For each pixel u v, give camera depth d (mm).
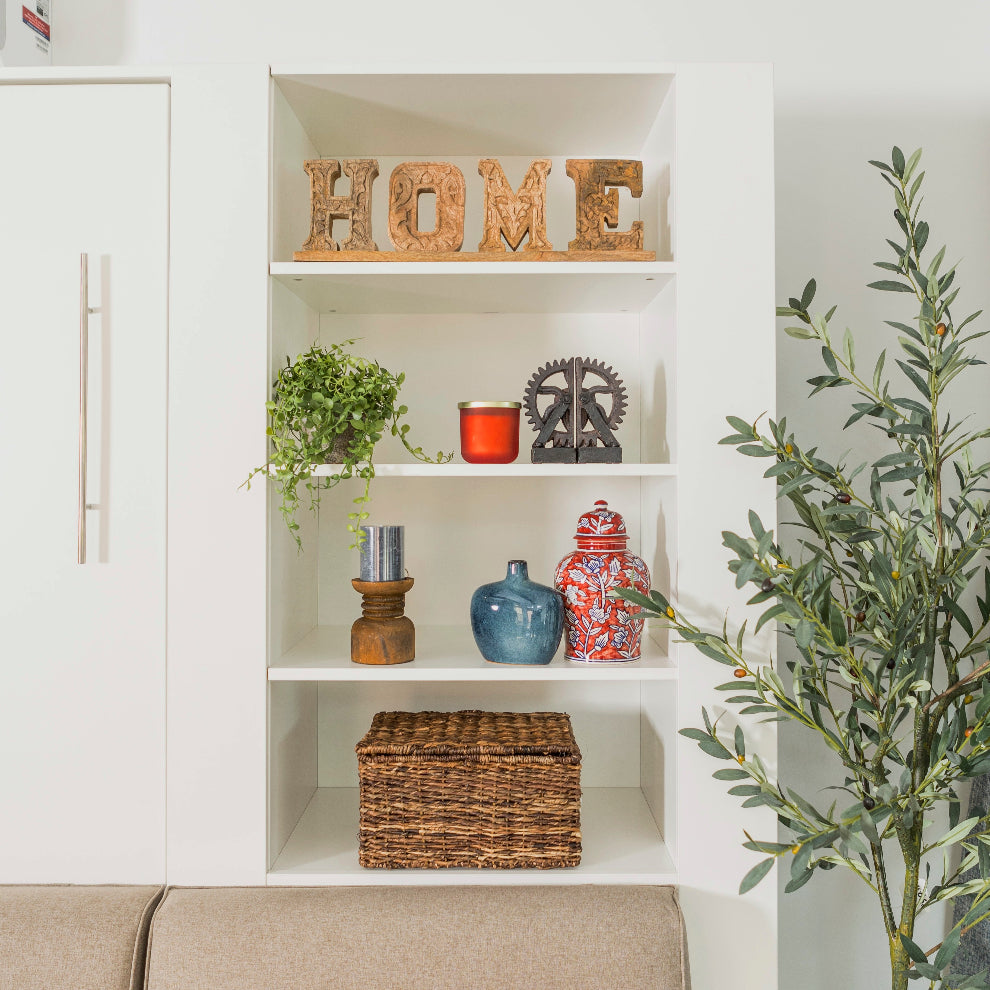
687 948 1215
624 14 1666
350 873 1298
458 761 1297
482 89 1371
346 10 1662
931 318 1247
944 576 1276
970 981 1185
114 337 1307
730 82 1308
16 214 1310
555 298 1519
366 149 1642
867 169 1679
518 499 1679
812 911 1674
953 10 1684
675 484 1327
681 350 1310
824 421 1668
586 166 1356
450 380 1672
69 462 1312
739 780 1311
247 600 1296
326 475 1293
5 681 1311
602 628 1357
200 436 1295
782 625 1616
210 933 1177
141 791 1309
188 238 1295
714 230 1309
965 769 1186
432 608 1680
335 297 1503
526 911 1207
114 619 1310
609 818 1519
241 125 1300
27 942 1170
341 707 1677
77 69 1300
